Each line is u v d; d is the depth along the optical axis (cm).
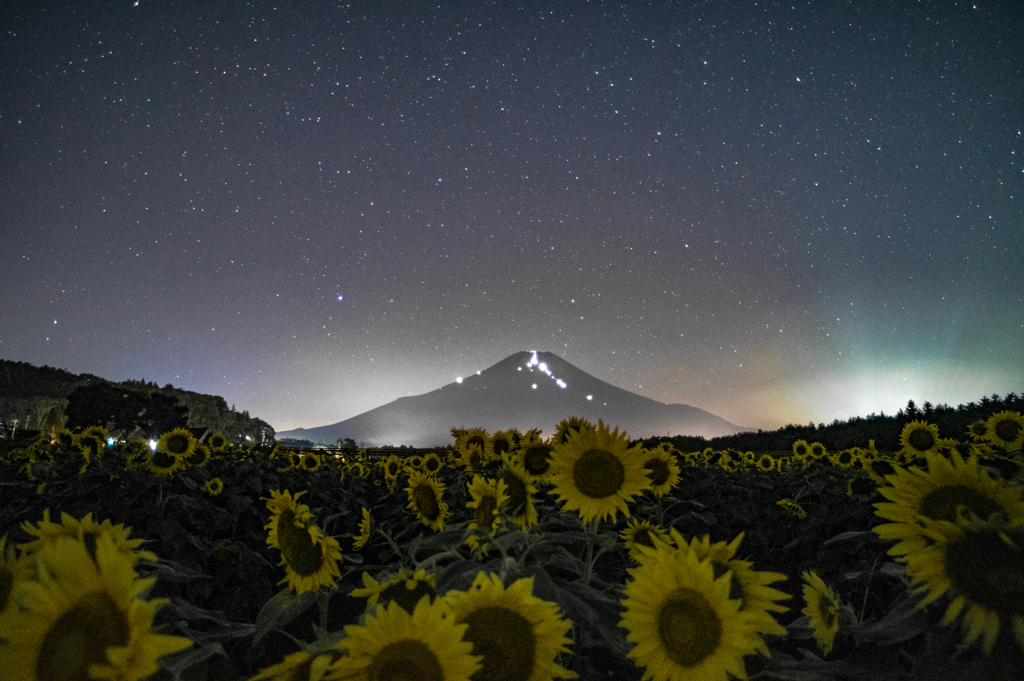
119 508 428
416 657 84
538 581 144
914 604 110
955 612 91
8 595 78
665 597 104
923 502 102
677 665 100
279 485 753
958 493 100
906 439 502
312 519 154
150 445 506
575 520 197
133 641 66
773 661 116
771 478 760
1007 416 442
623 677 140
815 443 834
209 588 398
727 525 579
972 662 90
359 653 85
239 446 1014
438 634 85
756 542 540
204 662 131
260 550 549
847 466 679
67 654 67
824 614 118
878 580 202
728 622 100
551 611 98
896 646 114
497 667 95
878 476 450
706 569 103
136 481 464
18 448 705
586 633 142
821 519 484
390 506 690
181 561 403
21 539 352
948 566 93
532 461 224
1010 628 87
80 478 477
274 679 91
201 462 516
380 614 87
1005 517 96
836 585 209
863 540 166
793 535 514
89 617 69
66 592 69
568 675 95
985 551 90
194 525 480
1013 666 85
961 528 92
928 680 94
